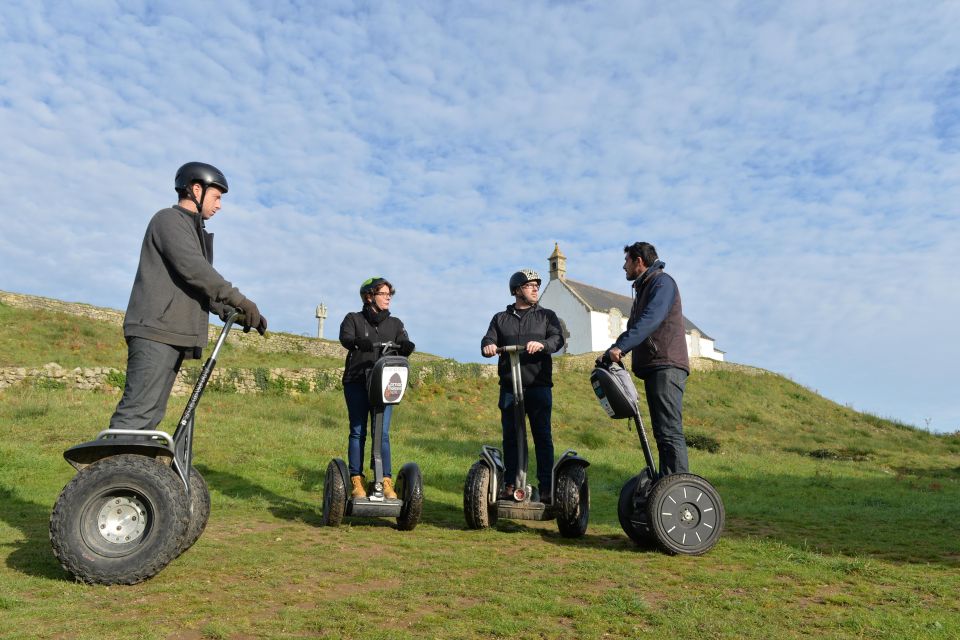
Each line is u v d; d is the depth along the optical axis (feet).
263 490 19.85
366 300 14.88
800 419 87.56
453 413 60.08
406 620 6.94
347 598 7.71
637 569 9.99
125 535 8.12
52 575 8.32
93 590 7.67
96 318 79.10
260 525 13.56
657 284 12.74
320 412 53.11
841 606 8.06
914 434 86.22
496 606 7.53
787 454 61.16
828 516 19.07
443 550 11.33
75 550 7.77
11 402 38.09
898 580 9.72
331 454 28.40
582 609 7.45
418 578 8.96
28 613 6.65
